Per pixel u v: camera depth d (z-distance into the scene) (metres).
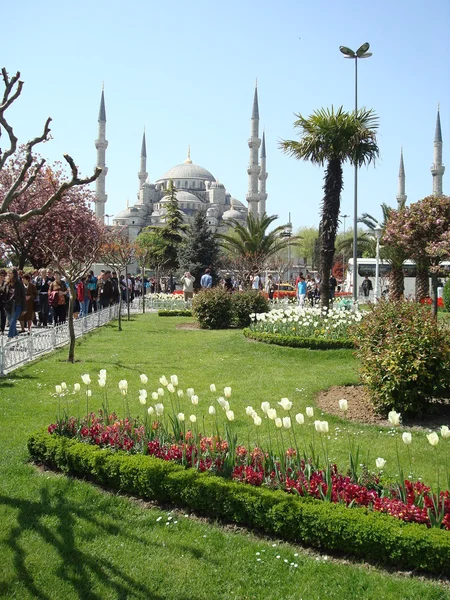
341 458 6.90
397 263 27.61
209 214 108.50
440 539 4.33
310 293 35.62
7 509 5.43
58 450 6.42
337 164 17.92
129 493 5.88
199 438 6.31
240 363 13.26
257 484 5.40
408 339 8.56
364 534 4.54
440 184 87.06
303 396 9.97
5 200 6.61
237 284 39.69
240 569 4.47
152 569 4.47
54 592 4.18
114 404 9.48
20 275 17.20
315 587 4.21
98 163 84.12
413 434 8.02
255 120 87.94
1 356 11.59
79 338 17.88
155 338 18.30
